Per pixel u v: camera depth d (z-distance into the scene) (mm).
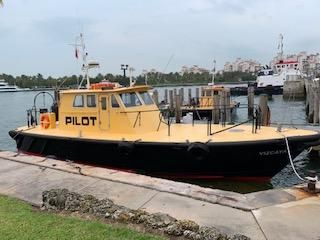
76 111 12320
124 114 11398
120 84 12547
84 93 12008
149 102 12414
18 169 8766
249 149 10094
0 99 68375
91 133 11914
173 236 4793
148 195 6523
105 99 11625
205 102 26703
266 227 5062
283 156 10344
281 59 53031
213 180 10789
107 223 5254
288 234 4832
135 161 11039
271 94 47875
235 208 5781
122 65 13602
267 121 18469
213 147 10094
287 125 16703
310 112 25562
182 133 11430
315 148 14461
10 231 4992
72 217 5539
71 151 11992
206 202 6090
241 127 11953
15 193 7145
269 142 10008
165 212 5723
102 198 6445
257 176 10656
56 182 7605
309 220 5238
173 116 24219
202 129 11984
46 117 13555
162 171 10969
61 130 12836
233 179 10742
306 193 6293
